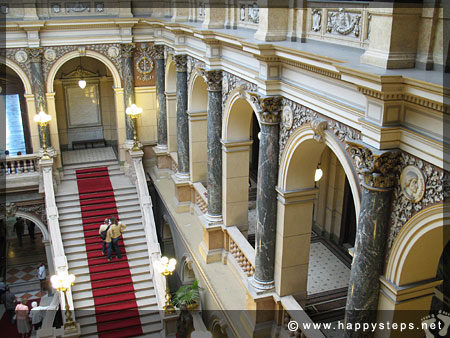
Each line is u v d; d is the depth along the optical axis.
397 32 5.21
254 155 17.56
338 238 12.79
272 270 9.55
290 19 7.96
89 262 14.95
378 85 5.18
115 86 17.48
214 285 11.33
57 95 19.36
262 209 9.20
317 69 6.97
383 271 6.31
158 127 17.69
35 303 13.49
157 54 16.84
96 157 19.31
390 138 5.58
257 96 8.63
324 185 12.98
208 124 11.84
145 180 17.02
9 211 16.52
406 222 5.77
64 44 16.27
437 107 4.86
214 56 11.08
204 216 12.44
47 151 16.73
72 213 16.39
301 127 7.88
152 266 14.68
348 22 6.62
